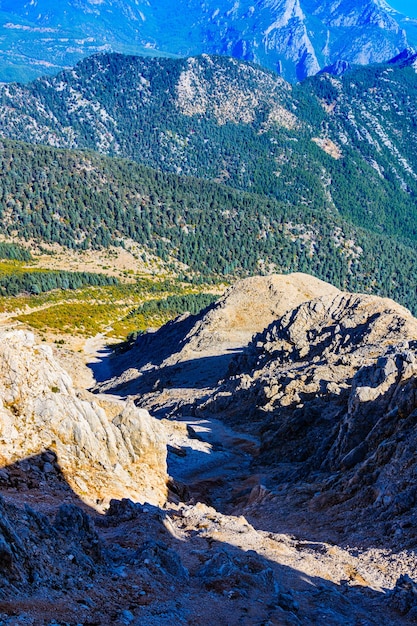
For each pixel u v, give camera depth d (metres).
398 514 27.06
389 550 24.05
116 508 23.11
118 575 16.39
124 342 162.00
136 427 31.95
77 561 15.88
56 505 22.59
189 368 104.12
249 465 51.88
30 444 25.97
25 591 13.45
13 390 27.08
